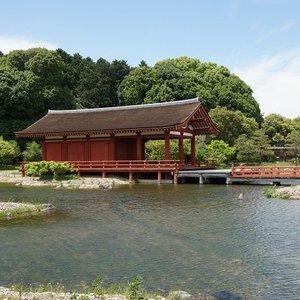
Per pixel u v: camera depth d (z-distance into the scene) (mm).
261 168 36031
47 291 10805
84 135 46031
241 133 65125
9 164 58625
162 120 41094
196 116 43938
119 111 47812
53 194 31312
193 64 94500
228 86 83812
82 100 81375
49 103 70312
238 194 29875
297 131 69875
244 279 11828
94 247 15383
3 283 11680
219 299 10414
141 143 44375
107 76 88875
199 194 30250
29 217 21484
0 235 17422
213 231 17781
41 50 74938
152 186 36812
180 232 17672
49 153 48438
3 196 30062
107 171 42094
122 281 11781
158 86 78750
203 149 55688
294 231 17484
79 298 9969
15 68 70125
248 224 19094
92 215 22016
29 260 13836
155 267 12977
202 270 12648
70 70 87312
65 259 13898
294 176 34625
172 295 10484
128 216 21641
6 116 65125
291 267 12812
